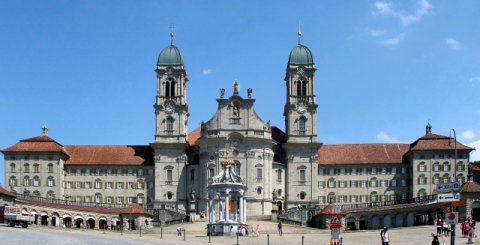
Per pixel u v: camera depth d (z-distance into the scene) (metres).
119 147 149.62
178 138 143.38
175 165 142.88
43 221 115.69
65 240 71.19
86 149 148.62
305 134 143.38
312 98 144.88
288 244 77.50
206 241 80.25
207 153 138.25
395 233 89.50
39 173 140.00
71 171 144.75
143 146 150.25
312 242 80.12
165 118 144.38
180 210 133.00
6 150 140.00
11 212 89.44
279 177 141.75
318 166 144.38
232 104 139.50
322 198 143.50
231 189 91.31
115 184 144.75
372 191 142.50
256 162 137.75
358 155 145.62
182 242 77.69
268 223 116.88
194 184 141.12
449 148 137.88
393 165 142.62
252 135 138.12
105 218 118.31
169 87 145.75
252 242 79.62
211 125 139.62
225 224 90.19
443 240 67.56
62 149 144.38
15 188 139.50
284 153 146.12
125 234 94.19
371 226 115.88
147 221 116.94
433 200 107.12
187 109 150.38
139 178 145.00
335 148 148.62
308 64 146.00
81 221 118.62
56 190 139.62
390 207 114.81
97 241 72.56
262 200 136.50
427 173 138.38
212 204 91.69
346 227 114.00
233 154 137.38
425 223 107.31
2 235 72.56
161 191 141.75
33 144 141.25
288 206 140.88
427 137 141.12
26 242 66.12
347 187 143.38
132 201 143.38
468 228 73.19
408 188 141.88
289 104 144.25
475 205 100.50
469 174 104.00
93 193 144.12
